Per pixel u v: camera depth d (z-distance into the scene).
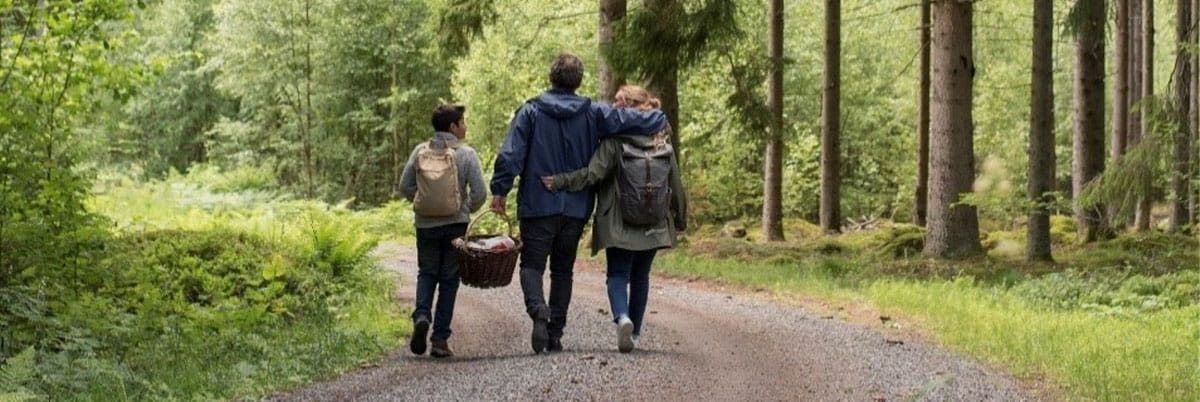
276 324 9.16
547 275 14.61
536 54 31.72
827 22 22.73
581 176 7.15
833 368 6.91
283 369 6.92
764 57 17.80
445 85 38.47
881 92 37.38
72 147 8.69
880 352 7.60
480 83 32.03
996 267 15.79
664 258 16.75
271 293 9.38
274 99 39.84
